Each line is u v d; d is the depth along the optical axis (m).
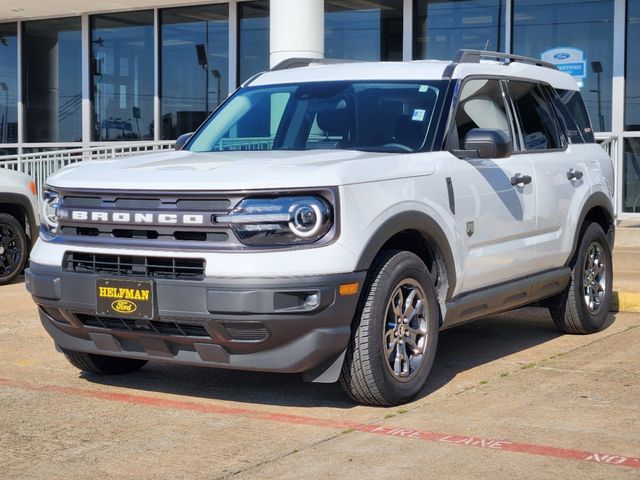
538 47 13.44
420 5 14.19
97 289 5.20
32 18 17.20
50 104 17.20
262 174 5.00
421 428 4.88
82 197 5.39
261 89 6.67
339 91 6.31
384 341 5.17
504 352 6.88
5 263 10.36
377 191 5.18
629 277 9.93
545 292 6.91
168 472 4.23
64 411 5.29
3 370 6.30
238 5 15.46
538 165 6.73
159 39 16.12
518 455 4.42
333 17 14.77
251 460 4.38
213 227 4.96
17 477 4.19
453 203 5.73
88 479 4.15
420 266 5.43
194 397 5.59
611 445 4.57
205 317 4.93
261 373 6.20
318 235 4.93
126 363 6.14
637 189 12.94
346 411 5.25
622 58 12.93
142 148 16.20
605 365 6.38
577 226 7.15
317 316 4.89
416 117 5.95
